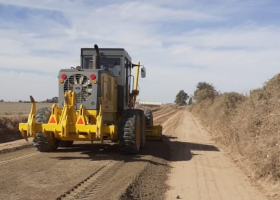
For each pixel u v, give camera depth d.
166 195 6.87
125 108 12.23
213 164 10.31
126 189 6.49
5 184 6.52
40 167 8.20
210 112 26.88
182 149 13.21
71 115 9.28
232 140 12.99
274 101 11.88
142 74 13.59
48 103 55.53
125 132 10.06
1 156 9.73
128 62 12.74
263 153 8.59
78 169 8.09
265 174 8.20
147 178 7.78
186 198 6.76
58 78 9.95
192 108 60.75
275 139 8.70
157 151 11.89
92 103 9.72
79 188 6.45
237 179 8.45
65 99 9.17
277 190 7.21
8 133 16.70
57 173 7.59
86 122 9.37
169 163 10.12
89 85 9.76
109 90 10.72
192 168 9.61
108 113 10.65
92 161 9.21
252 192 7.34
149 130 14.10
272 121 10.05
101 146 12.25
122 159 9.66
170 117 39.53
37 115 9.95
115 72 11.79
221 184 7.95
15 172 7.55
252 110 12.16
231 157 11.48
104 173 7.75
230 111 18.66
